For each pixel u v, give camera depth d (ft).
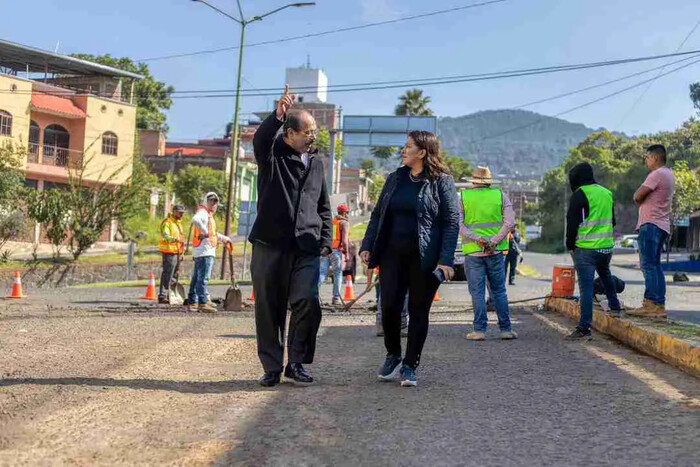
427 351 25.27
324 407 16.26
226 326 33.71
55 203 107.86
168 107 243.19
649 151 28.81
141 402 16.55
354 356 24.29
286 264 18.88
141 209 119.24
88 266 105.91
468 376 20.24
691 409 15.98
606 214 28.22
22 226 108.27
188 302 42.65
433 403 16.74
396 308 19.15
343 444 13.33
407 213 18.88
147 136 218.18
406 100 280.10
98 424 14.56
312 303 18.85
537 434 14.02
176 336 29.40
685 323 26.61
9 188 108.27
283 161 18.79
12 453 12.58
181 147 250.57
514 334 28.73
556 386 18.72
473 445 13.29
